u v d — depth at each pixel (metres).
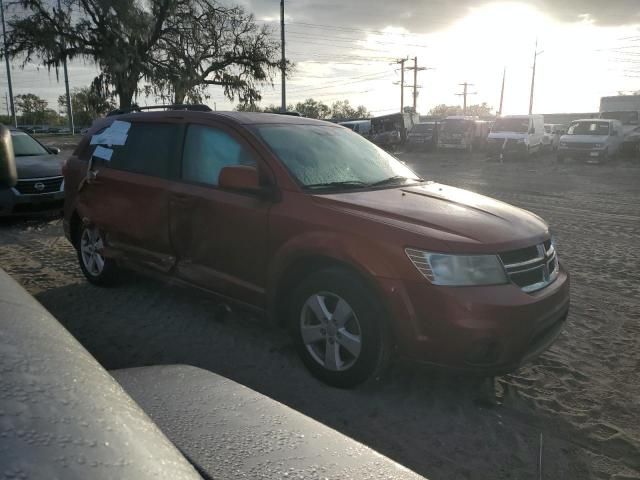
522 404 3.14
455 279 2.84
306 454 1.19
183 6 30.61
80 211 5.03
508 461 2.61
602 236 7.89
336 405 3.06
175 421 1.27
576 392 3.30
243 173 3.46
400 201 3.42
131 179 4.43
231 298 3.78
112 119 5.07
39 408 0.72
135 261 4.48
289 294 3.51
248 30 32.34
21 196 7.97
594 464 2.60
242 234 3.60
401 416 2.97
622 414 3.06
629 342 4.06
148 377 1.52
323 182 3.63
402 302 2.88
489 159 25.05
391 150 33.19
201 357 3.68
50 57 28.86
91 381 0.85
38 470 0.61
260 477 1.08
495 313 2.79
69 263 5.98
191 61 31.05
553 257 3.44
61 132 84.69
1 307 1.01
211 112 4.18
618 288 5.36
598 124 22.34
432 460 2.60
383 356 3.01
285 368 3.51
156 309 4.54
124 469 0.68
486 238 2.98
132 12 28.80
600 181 15.80
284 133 3.94
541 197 12.21
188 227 3.96
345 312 3.11
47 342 0.91
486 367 2.86
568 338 4.12
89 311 4.50
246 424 1.28
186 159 4.12
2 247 6.74
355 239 3.04
